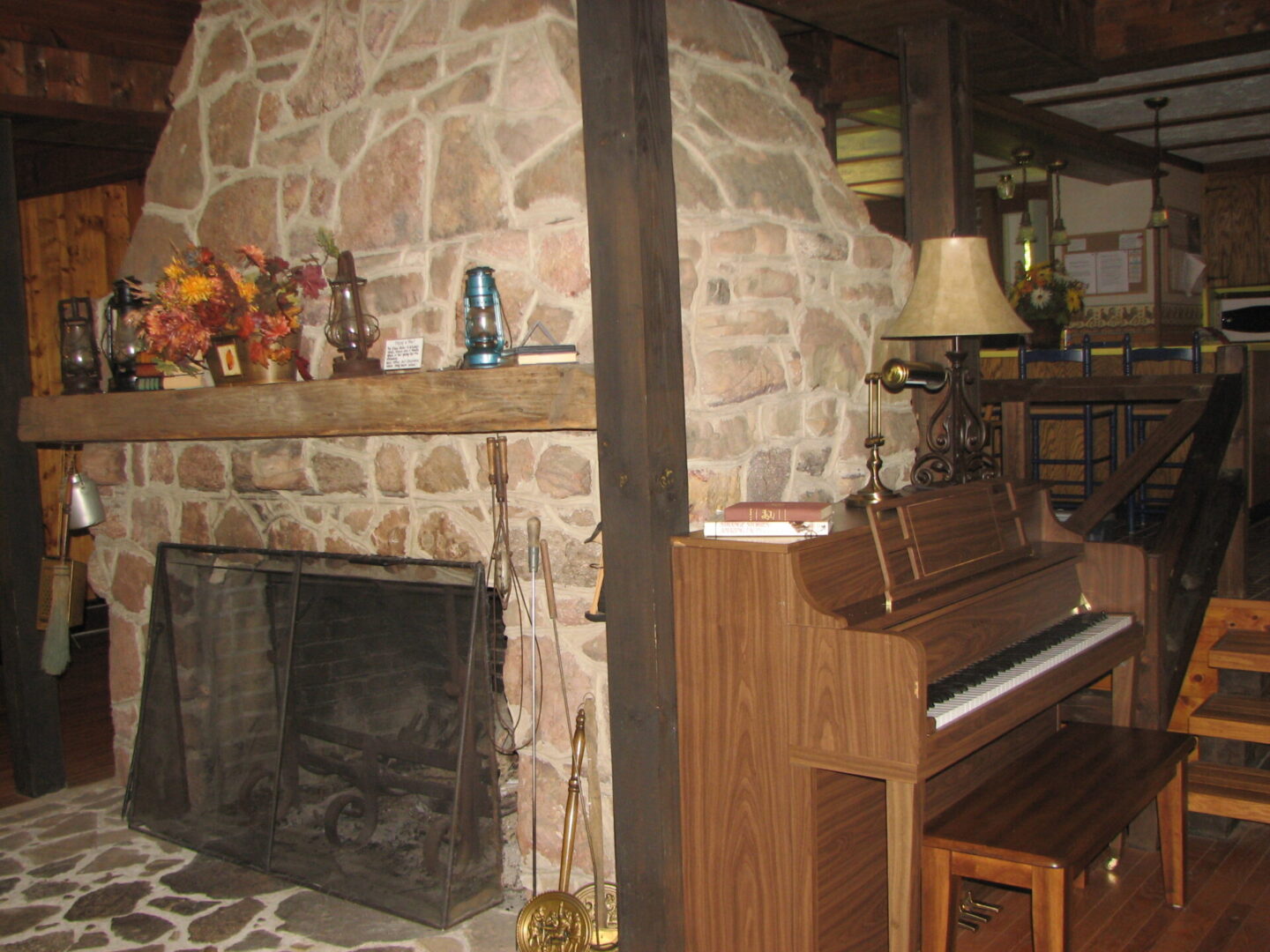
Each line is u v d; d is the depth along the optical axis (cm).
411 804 294
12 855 344
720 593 235
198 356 337
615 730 249
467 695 281
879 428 304
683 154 269
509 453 284
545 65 265
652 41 227
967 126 337
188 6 353
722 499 273
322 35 316
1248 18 348
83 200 618
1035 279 622
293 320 313
